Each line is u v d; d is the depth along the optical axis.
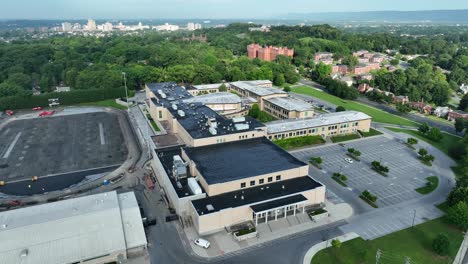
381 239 78.00
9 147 133.50
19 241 66.62
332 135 146.38
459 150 124.44
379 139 144.75
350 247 75.00
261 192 86.38
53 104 193.25
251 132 115.06
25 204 92.81
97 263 68.75
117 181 105.81
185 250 73.81
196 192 83.44
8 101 183.25
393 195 98.19
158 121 143.38
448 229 82.25
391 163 120.75
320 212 85.81
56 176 109.44
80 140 141.00
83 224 71.56
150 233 79.56
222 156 99.44
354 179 107.94
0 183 103.50
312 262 70.31
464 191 87.50
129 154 126.62
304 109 158.62
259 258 71.56
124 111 183.88
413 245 76.19
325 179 107.56
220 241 76.56
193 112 136.25
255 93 187.62
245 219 82.12
